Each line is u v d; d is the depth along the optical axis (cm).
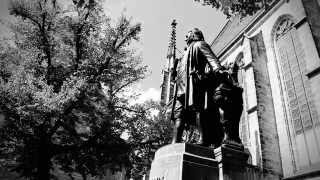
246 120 2152
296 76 1886
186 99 592
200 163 484
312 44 1655
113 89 1870
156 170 518
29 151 1467
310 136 1638
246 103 2230
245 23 2703
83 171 1741
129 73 1838
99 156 1703
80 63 1727
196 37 667
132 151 1850
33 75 1494
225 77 579
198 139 602
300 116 1755
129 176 1988
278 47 2142
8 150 1481
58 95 1339
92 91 1573
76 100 1464
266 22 2336
